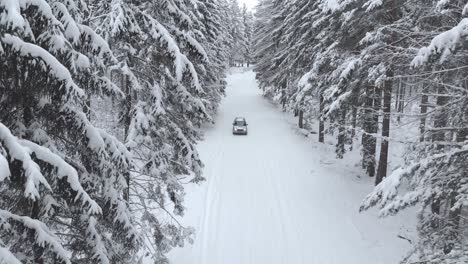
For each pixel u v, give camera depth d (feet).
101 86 23.94
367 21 51.19
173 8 30.32
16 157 14.73
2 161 12.59
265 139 100.32
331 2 49.49
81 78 21.01
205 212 53.31
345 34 54.24
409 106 39.32
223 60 136.15
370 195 33.22
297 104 80.53
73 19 19.65
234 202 57.11
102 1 29.68
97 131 20.68
